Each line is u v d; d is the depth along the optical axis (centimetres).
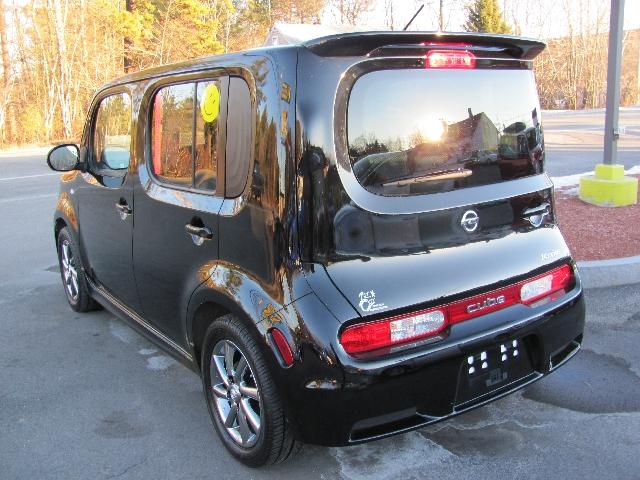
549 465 301
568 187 946
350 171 257
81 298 526
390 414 260
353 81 260
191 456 321
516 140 312
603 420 339
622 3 757
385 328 255
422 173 275
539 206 319
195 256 321
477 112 296
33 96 3347
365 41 258
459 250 280
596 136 1952
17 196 1241
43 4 3266
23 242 831
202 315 326
